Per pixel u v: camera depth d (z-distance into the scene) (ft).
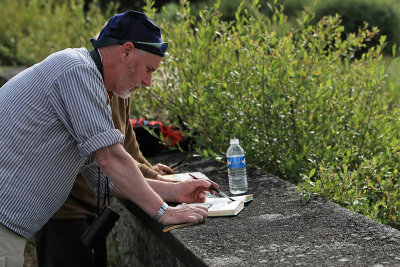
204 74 14.73
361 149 14.03
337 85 14.80
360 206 11.00
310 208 9.76
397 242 7.86
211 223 9.34
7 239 8.53
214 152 14.42
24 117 8.33
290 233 8.60
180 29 16.01
